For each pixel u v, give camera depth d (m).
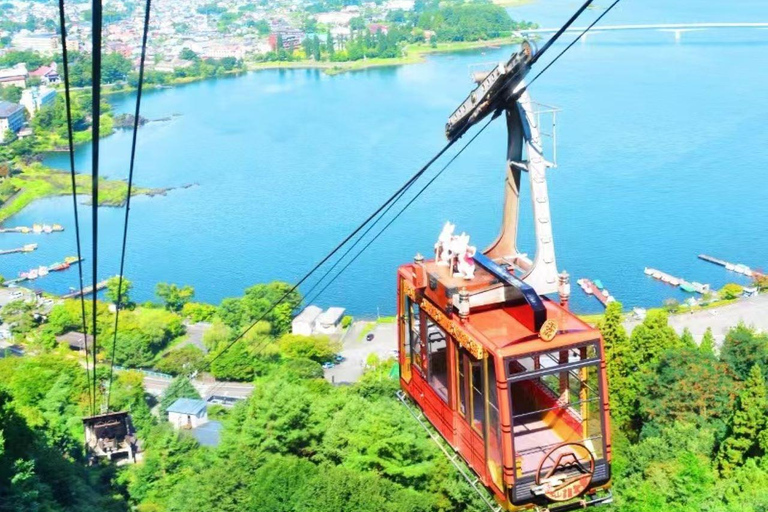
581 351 21.17
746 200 191.25
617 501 58.84
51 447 72.25
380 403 70.56
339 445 68.00
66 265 187.00
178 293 161.38
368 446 64.38
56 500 63.59
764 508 51.56
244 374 126.94
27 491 57.72
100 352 139.62
